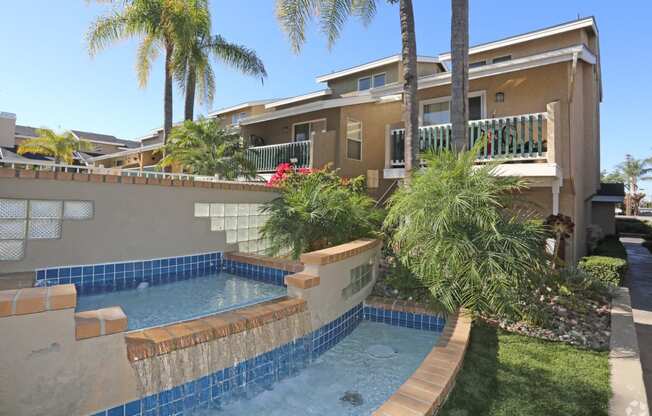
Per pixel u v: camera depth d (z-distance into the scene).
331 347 4.46
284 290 5.22
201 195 6.53
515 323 4.86
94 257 5.24
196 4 13.20
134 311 4.17
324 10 9.84
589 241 13.54
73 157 27.86
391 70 16.72
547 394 3.20
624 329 4.80
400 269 5.72
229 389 3.16
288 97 19.23
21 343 2.05
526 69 10.40
